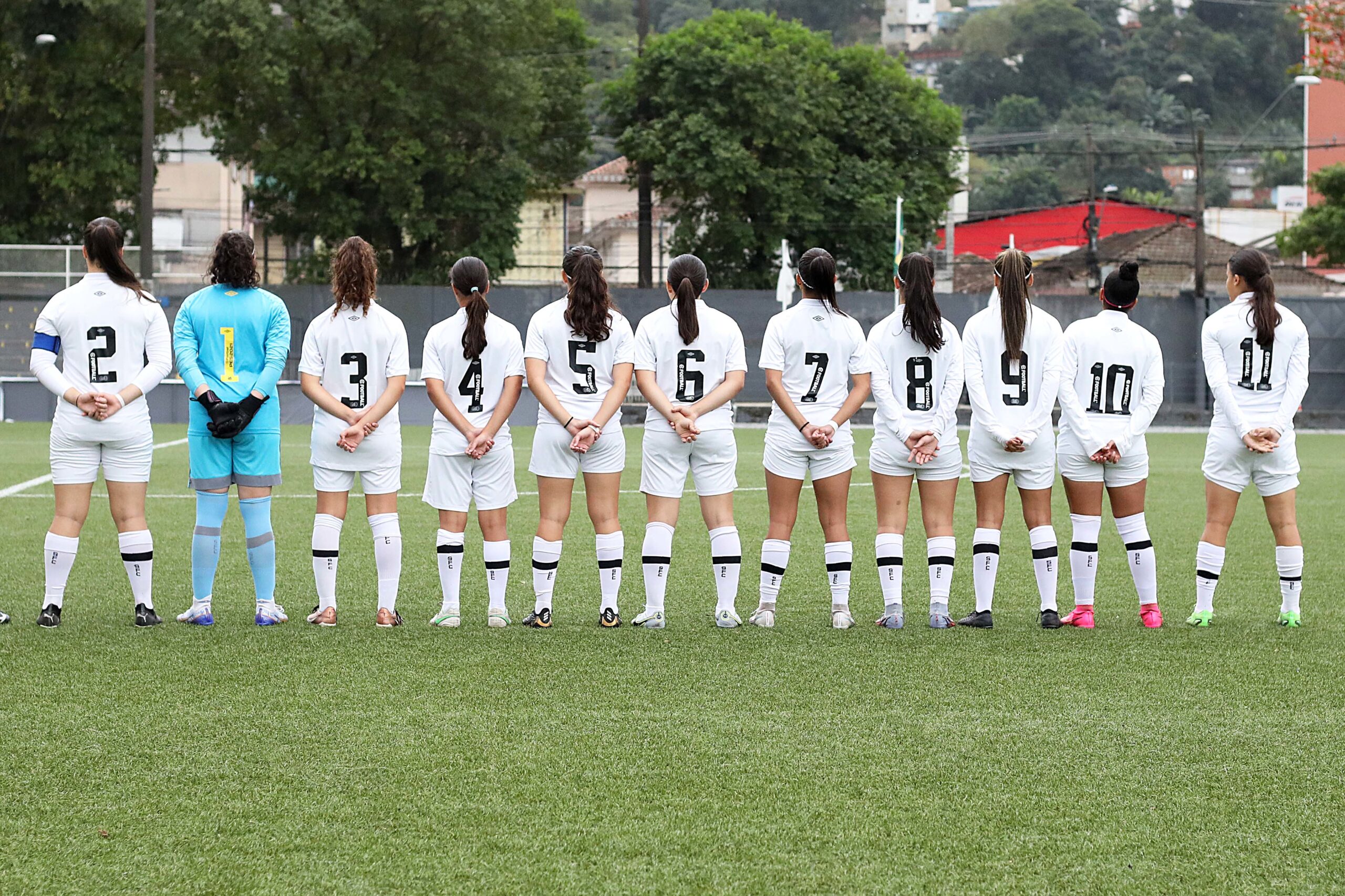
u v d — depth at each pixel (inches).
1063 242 3137.3
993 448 392.5
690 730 277.0
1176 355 1905.8
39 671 322.0
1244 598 451.2
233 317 380.5
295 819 224.4
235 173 2664.9
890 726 281.0
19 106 1900.8
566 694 305.3
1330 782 247.0
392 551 389.1
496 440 388.5
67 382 372.8
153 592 437.7
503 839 216.7
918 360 390.6
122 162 1905.8
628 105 2178.9
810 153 2139.5
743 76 2106.3
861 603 441.4
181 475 860.6
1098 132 4355.3
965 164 3907.5
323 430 383.6
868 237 2186.3
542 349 385.4
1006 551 566.9
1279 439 391.5
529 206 3068.4
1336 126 3321.9
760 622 394.0
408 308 1792.6
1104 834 221.0
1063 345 395.2
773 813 229.1
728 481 393.4
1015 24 5196.9
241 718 282.5
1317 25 1900.8
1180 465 1039.0
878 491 398.0
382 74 1939.0
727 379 390.3
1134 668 337.7
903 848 214.2
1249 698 306.8
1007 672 332.2
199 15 1845.5
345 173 1939.0
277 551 535.2
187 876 201.6
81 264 1659.7
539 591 390.6
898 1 7273.6
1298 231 2039.9
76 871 203.3
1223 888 199.9
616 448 390.0
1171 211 2815.0
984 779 247.4
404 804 231.9
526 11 2087.8
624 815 227.5
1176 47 5137.8
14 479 814.5
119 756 256.2
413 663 335.3
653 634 378.9
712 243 2175.2
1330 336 1876.2
